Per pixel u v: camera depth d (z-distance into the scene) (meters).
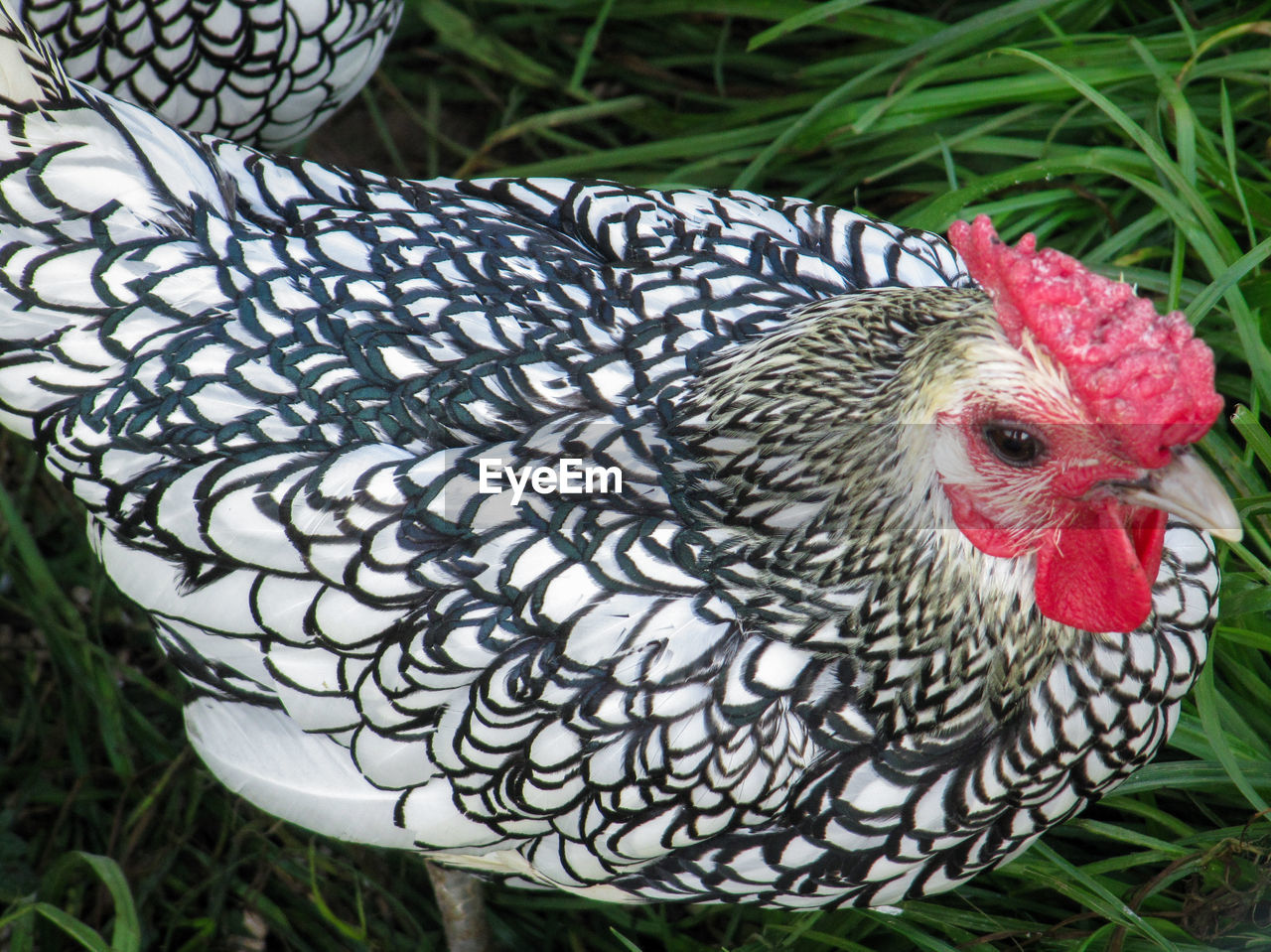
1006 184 1.06
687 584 0.94
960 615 0.93
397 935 1.05
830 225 1.00
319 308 0.96
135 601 0.97
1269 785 0.99
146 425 0.95
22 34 0.95
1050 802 0.96
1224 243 1.03
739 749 0.94
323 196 0.99
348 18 1.06
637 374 0.95
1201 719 0.98
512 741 0.94
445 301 0.96
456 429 0.95
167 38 1.04
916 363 0.92
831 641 0.94
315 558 0.94
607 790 0.94
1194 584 0.96
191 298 0.95
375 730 0.95
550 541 0.94
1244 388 1.05
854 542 0.93
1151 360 0.89
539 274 0.97
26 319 0.95
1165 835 1.02
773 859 0.96
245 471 0.94
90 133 0.96
